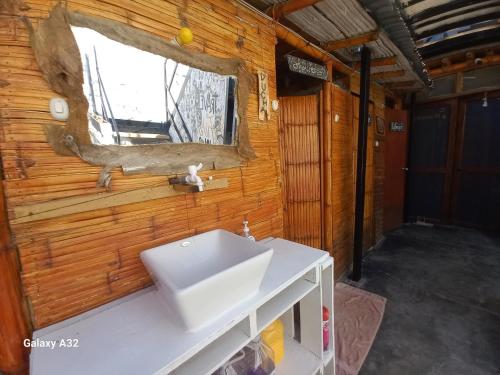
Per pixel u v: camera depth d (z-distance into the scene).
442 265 2.75
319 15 1.48
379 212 3.56
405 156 4.08
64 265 0.77
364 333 1.77
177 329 0.73
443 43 3.09
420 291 2.28
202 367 0.74
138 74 0.89
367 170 3.05
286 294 1.08
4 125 0.66
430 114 4.02
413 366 1.51
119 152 0.86
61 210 0.75
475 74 3.56
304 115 2.12
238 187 1.30
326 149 2.15
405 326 1.85
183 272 0.94
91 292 0.83
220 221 1.22
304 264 1.11
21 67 0.67
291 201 2.20
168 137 1.00
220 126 1.19
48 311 0.76
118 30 0.82
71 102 0.75
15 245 0.69
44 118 0.71
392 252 3.17
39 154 0.71
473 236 3.50
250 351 1.13
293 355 1.31
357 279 2.49
